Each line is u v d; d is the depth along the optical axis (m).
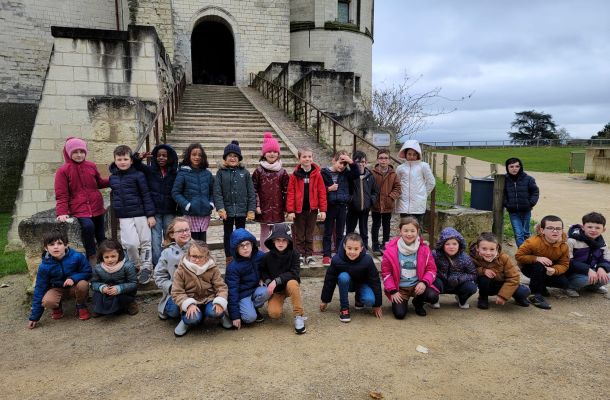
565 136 62.34
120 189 4.38
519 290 4.20
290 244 3.86
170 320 3.91
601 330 3.69
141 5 17.39
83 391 2.76
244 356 3.20
